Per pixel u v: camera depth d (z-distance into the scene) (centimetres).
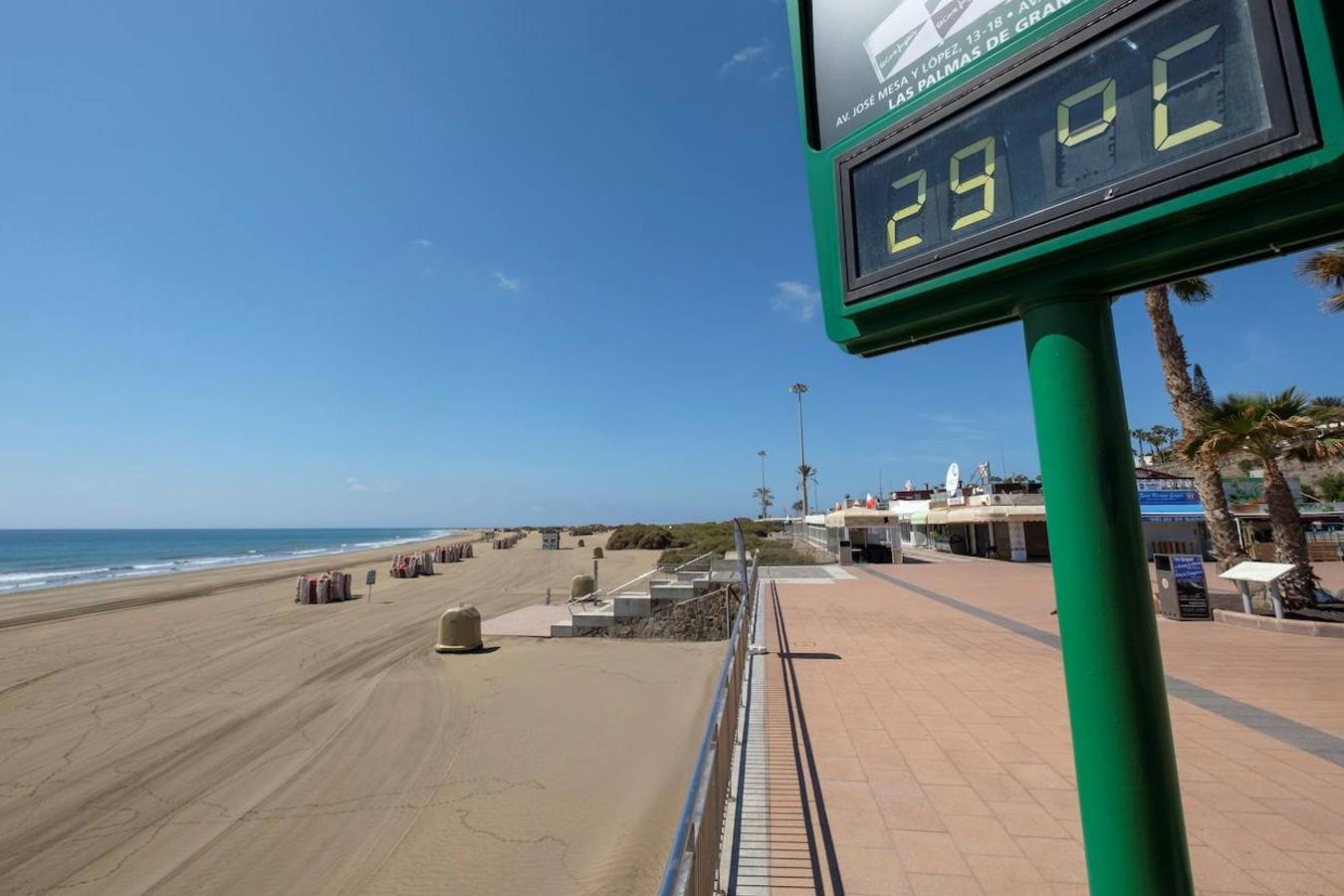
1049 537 164
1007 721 604
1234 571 1137
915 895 324
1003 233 166
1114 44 153
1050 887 330
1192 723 581
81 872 509
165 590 2806
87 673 1210
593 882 467
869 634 1063
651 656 1216
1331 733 553
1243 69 134
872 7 205
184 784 680
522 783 647
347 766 714
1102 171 152
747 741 554
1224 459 1245
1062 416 160
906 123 191
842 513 2781
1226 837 378
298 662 1273
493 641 1409
